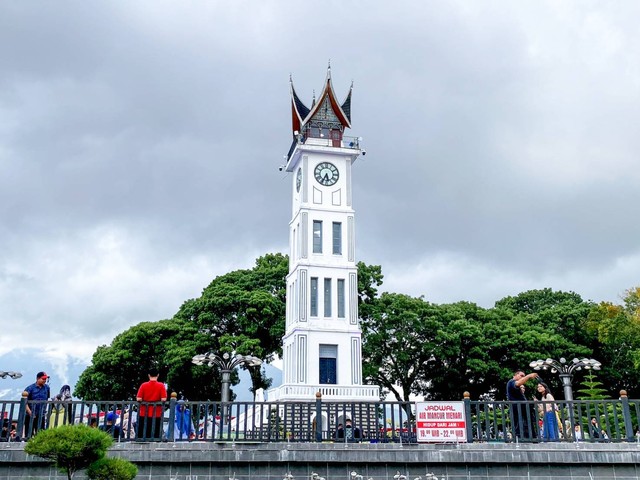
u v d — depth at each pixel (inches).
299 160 2218.3
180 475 560.7
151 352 2016.5
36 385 625.6
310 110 2213.3
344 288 2047.2
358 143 2220.7
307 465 571.5
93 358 2116.1
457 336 2091.5
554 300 2513.5
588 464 580.4
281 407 901.2
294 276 2062.0
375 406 622.2
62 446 441.4
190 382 1987.0
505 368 2082.9
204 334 2006.6
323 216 2105.1
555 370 1552.7
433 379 2170.3
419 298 2309.3
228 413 612.7
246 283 2175.2
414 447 591.8
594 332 2102.6
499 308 2410.2
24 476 550.3
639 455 581.9
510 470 577.9
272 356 2203.5
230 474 564.1
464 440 602.9
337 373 1956.2
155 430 634.8
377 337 2145.7
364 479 570.3
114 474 460.4
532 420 717.9
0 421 587.5
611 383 2137.1
